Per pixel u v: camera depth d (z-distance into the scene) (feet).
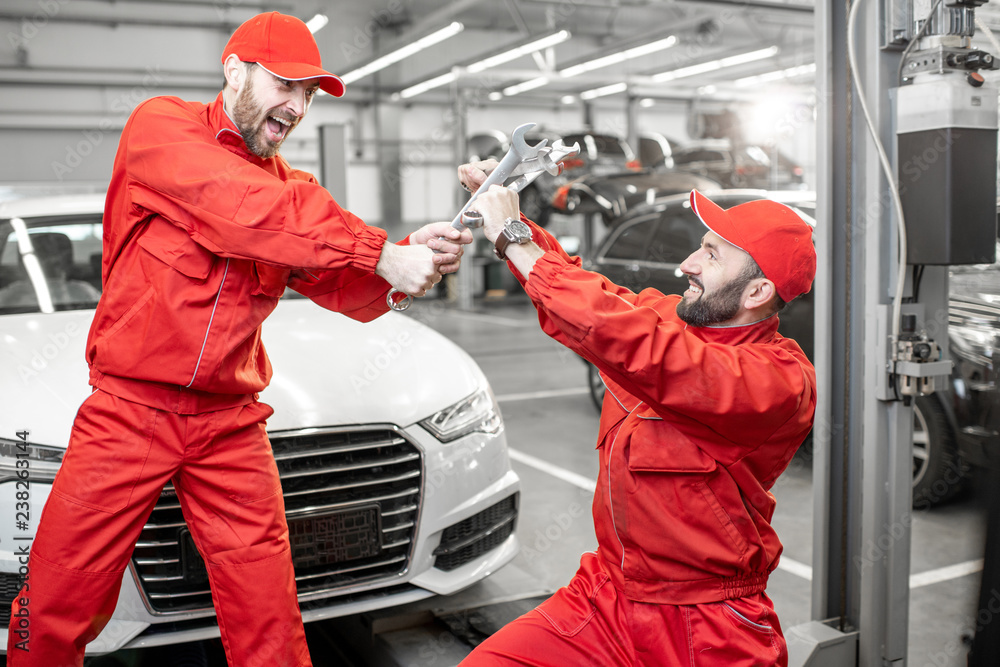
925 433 9.55
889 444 5.92
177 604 6.30
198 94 50.93
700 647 4.00
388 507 6.94
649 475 4.00
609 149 36.37
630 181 25.22
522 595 7.89
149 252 4.54
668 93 46.93
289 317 8.89
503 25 58.13
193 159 4.31
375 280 5.28
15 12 46.47
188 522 5.05
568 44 59.26
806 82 50.06
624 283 16.85
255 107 4.57
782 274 3.98
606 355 3.72
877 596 6.00
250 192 4.25
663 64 61.05
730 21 51.78
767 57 48.08
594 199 25.57
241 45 4.55
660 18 56.18
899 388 5.75
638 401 4.19
